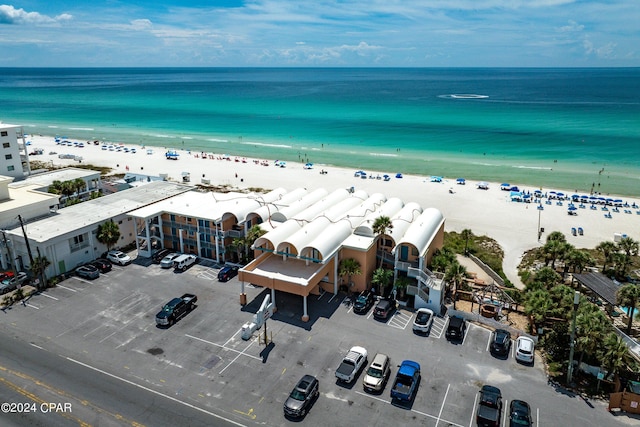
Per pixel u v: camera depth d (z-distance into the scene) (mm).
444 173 122562
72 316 47625
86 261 60188
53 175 84500
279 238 53438
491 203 94812
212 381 38000
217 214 61281
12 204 61219
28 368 39250
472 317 48062
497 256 69688
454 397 36656
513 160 137375
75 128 198125
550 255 61219
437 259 53281
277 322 47156
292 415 33938
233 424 33406
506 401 36281
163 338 43969
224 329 45688
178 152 144875
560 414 35000
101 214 63938
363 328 46281
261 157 143125
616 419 34625
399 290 52438
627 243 61469
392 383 38281
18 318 47062
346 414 34562
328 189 103938
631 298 45781
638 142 159000
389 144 162375
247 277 49250
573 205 91250
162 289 53781
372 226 55656
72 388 36938
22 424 33188
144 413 34375
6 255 58406
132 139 172500
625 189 107250
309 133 184875
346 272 51531
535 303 44375
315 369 39812
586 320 38000
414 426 33500
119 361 40438
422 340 44469
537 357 42062
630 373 38125
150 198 72125
